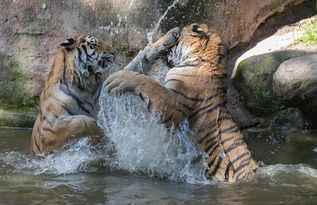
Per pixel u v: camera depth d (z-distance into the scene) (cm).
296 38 1385
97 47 1117
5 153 1147
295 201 859
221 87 1026
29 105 1393
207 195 894
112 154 1069
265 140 1216
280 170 998
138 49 1330
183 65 1044
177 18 1325
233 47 1400
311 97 1191
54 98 1083
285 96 1216
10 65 1388
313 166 1047
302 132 1232
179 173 1005
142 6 1320
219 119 1003
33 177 995
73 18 1353
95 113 1136
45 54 1373
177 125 993
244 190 914
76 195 893
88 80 1114
